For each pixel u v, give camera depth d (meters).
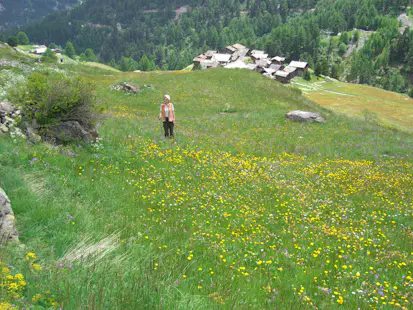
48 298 4.04
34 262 5.04
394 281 7.23
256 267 7.12
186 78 50.56
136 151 14.33
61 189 8.71
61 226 6.72
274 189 12.64
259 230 8.98
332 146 22.81
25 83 12.96
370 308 6.08
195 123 27.59
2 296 3.73
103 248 6.21
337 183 14.41
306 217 10.48
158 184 11.39
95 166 11.53
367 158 20.45
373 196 13.25
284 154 19.45
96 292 4.38
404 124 82.56
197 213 9.59
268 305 5.64
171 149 15.93
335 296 6.32
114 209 8.79
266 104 41.34
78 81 13.43
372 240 9.24
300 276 7.01
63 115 12.68
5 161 9.16
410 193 13.92
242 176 13.60
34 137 11.72
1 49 56.66
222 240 7.96
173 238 7.80
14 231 5.55
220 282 6.14
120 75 54.41
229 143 20.78
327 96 125.50
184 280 5.83
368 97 127.00
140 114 31.08
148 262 6.15
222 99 41.88
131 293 4.54
